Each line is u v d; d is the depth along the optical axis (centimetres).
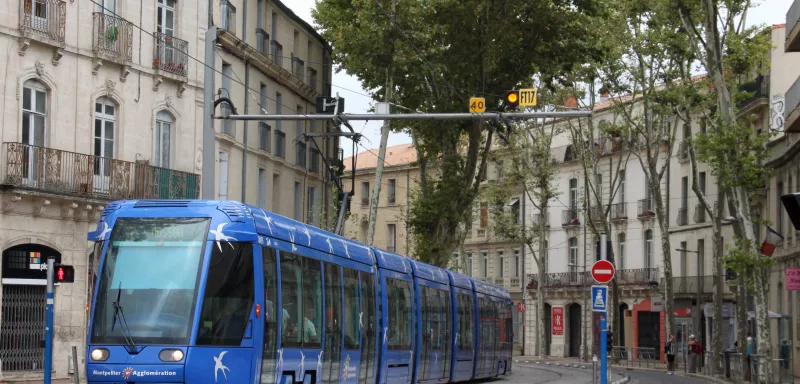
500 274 8662
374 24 3781
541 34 4138
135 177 3341
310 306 1855
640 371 5653
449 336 3050
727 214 6253
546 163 6588
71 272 2133
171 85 3584
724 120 3700
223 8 4088
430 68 4050
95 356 1531
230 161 4184
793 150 4738
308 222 5172
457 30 4075
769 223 3744
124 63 3331
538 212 8219
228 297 1566
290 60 5016
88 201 3145
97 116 3281
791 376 3669
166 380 1512
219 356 1534
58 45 3089
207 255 1579
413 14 3797
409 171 9269
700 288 6519
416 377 2661
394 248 9338
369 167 9656
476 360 3400
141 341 1527
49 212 3053
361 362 2167
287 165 4912
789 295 4953
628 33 4884
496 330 3747
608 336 2931
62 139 3127
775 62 5291
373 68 3962
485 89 4250
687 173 6800
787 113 4088
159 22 3572
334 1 4428
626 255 7406
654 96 4950
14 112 2967
